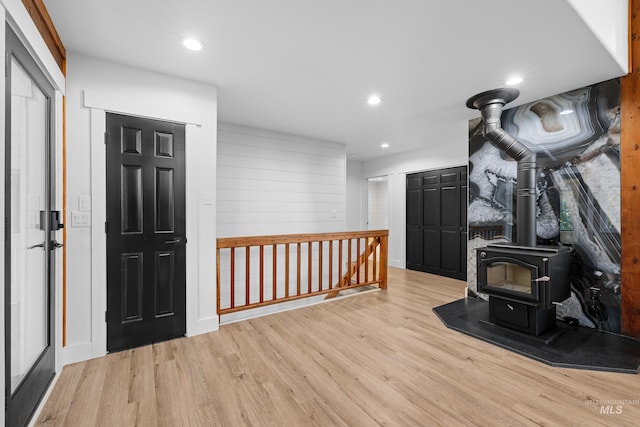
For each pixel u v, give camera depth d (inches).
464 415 63.8
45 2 66.3
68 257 86.1
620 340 98.8
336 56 91.3
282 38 81.8
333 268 211.5
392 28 76.7
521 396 70.4
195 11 70.3
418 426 60.4
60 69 81.2
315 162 197.8
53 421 62.1
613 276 104.3
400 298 151.9
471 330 107.9
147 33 79.0
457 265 201.6
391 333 107.5
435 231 216.7
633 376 78.7
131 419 62.6
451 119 153.1
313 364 85.2
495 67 96.9
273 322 118.3
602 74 100.6
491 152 141.5
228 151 164.2
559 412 64.6
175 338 102.7
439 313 126.6
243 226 169.2
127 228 95.0
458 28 76.4
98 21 73.6
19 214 62.7
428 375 79.5
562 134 116.6
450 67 97.5
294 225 188.7
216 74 102.8
